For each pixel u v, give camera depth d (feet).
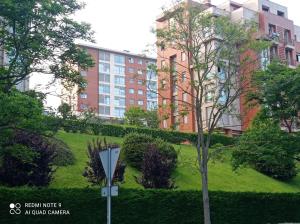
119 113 305.73
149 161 69.21
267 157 69.72
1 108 42.27
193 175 87.61
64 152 75.56
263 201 69.00
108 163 33.83
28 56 48.01
